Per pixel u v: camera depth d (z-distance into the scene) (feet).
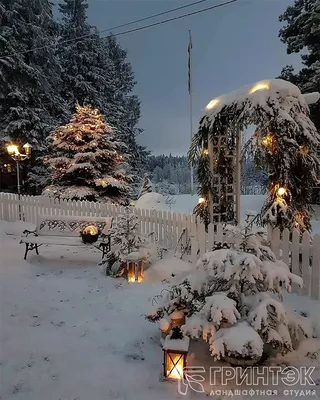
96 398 8.42
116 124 66.69
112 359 10.07
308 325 10.77
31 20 51.42
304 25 44.73
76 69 63.46
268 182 18.69
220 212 22.27
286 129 16.76
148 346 10.78
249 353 8.75
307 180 17.66
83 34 65.21
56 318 12.86
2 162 50.26
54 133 39.60
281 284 10.69
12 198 32.09
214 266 9.73
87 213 27.78
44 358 10.16
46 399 8.39
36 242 19.72
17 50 49.44
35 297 14.92
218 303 9.20
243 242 10.75
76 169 36.68
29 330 11.92
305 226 18.12
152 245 19.49
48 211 29.96
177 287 10.77
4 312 13.37
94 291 15.64
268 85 17.70
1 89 48.80
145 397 8.45
